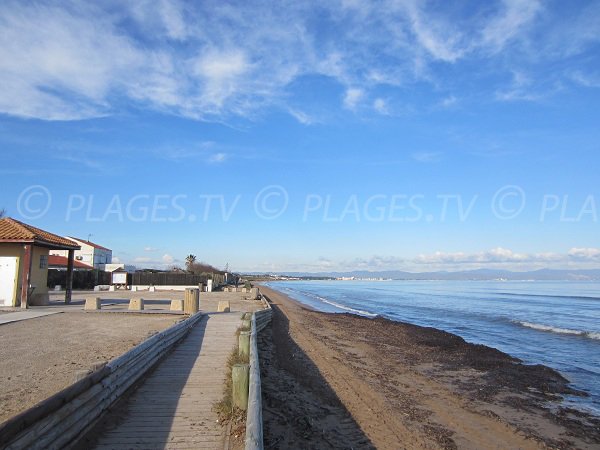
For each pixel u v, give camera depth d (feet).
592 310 142.82
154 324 49.73
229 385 26.68
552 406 39.34
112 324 49.47
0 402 21.06
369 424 31.48
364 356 58.75
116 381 23.50
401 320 114.62
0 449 12.84
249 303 103.04
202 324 55.31
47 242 68.39
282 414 31.07
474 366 55.01
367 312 137.28
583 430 33.35
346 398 37.35
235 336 46.03
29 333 42.32
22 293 64.54
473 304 172.86
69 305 72.90
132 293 125.18
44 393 22.59
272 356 52.08
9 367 28.04
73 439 17.69
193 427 20.35
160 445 18.34
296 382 40.68
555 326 99.45
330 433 28.81
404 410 35.53
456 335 84.33
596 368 56.08
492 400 40.42
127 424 20.66
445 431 31.53
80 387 18.92
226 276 269.85
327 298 215.92
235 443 18.61
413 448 27.91
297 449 25.61
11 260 67.21
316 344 65.72
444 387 44.32
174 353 37.24
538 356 64.39
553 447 29.91
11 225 69.21
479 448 29.01
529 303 177.37
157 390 26.25
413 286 456.45
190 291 63.31
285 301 164.86
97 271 151.84
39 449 14.78
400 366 53.52
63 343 36.78
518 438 31.19
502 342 77.71
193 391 26.09
